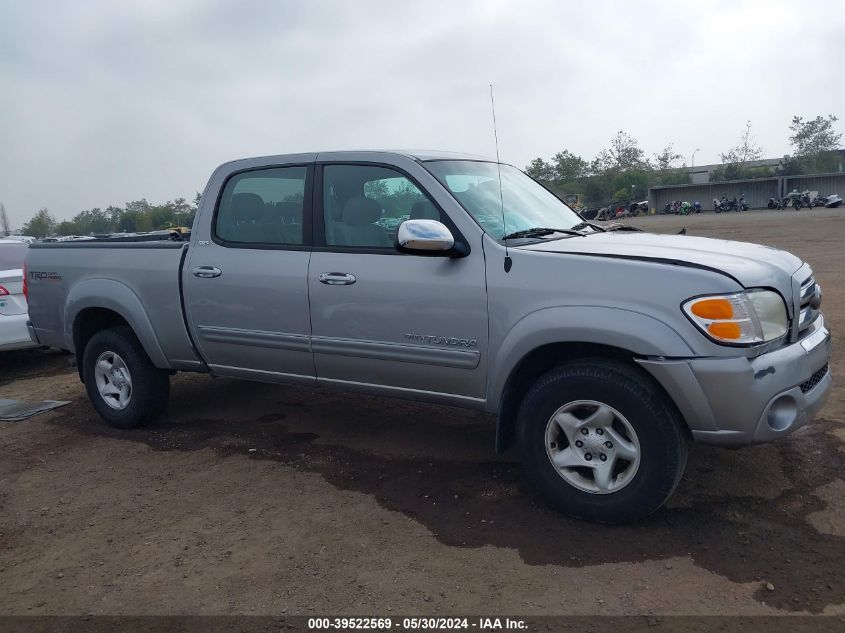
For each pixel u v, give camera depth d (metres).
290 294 4.48
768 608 2.91
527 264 3.71
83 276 5.48
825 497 3.78
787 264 3.79
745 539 3.42
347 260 4.28
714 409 3.29
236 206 4.83
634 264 3.46
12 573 3.53
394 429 5.23
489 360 3.86
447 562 3.38
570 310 3.52
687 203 58.62
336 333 4.34
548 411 3.66
